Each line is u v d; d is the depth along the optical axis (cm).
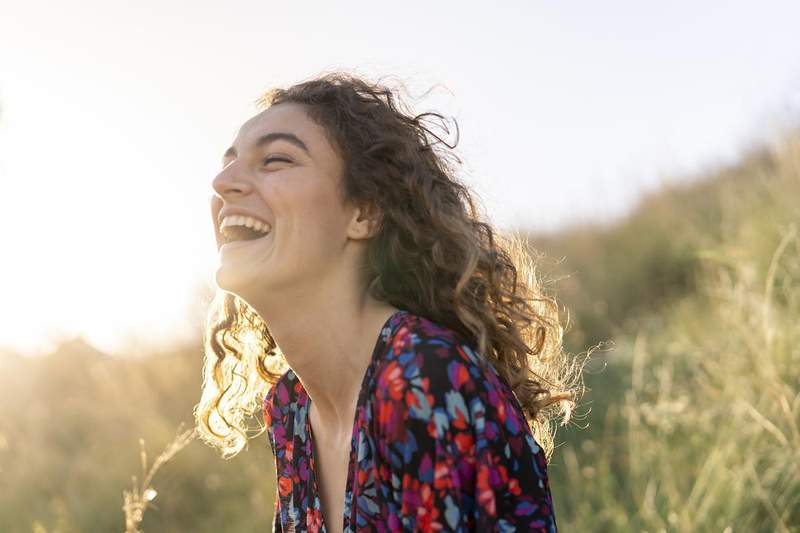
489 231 198
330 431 196
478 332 180
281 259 179
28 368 669
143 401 629
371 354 183
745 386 365
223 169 184
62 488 543
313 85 195
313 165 183
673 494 331
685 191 807
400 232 188
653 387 434
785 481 312
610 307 671
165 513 510
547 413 230
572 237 820
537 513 161
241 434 246
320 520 196
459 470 154
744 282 457
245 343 238
